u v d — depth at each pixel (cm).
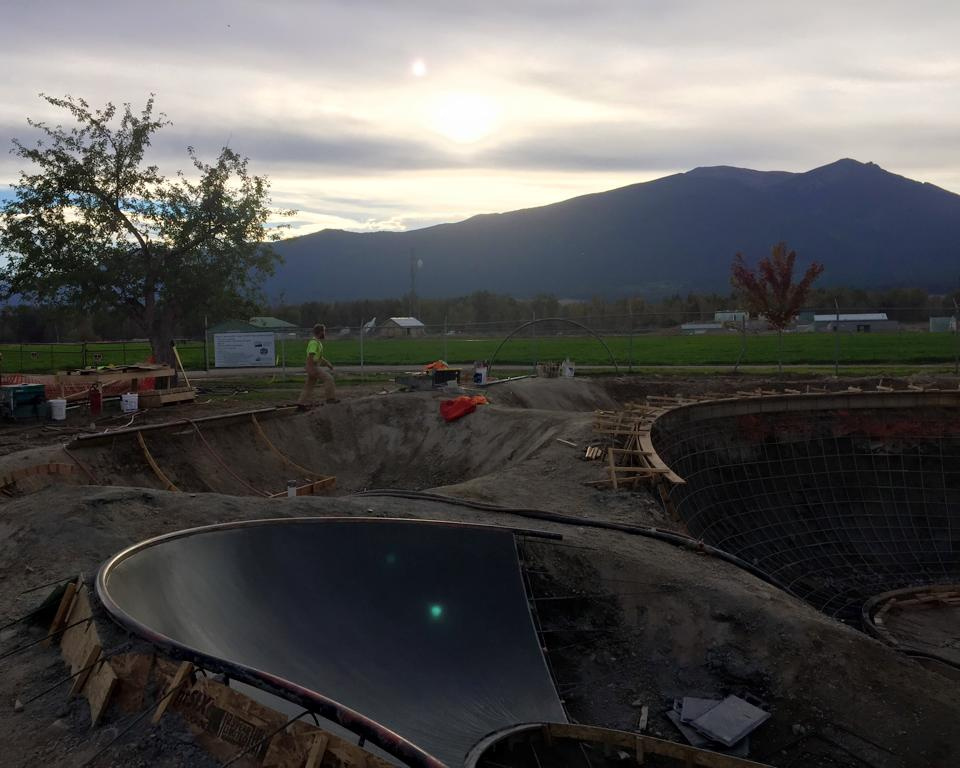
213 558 776
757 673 858
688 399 2192
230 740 514
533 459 1509
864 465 2095
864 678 825
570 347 5206
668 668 889
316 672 707
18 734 551
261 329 4025
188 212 2792
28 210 2602
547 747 730
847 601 1670
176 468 1505
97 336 6334
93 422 1914
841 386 2625
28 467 1203
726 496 1927
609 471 1382
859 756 744
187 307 2847
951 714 774
